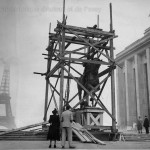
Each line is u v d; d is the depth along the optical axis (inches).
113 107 649.0
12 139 556.7
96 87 642.2
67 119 377.7
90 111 636.1
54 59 781.3
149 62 2023.9
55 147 374.0
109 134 628.4
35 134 583.5
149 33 2009.1
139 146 431.2
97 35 735.7
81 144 453.7
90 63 681.6
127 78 2373.3
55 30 686.5
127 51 2353.6
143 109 2096.5
